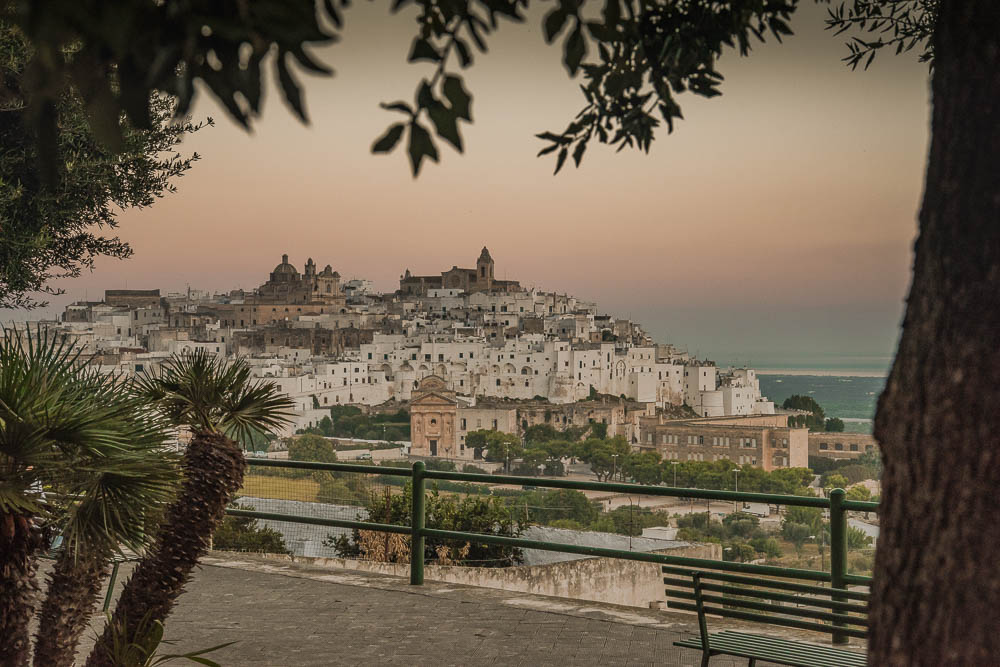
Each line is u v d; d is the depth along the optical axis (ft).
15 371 15.17
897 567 9.18
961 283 8.82
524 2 8.16
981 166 8.76
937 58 9.26
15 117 33.47
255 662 24.70
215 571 34.04
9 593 15.25
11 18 6.22
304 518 33.55
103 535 15.33
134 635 18.10
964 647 8.65
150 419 16.89
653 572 55.57
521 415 528.22
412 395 580.30
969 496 8.67
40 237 35.70
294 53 6.25
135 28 6.19
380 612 29.07
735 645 20.24
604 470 430.20
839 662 18.88
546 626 27.61
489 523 54.13
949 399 8.80
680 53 12.89
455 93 7.41
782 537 105.81
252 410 19.20
